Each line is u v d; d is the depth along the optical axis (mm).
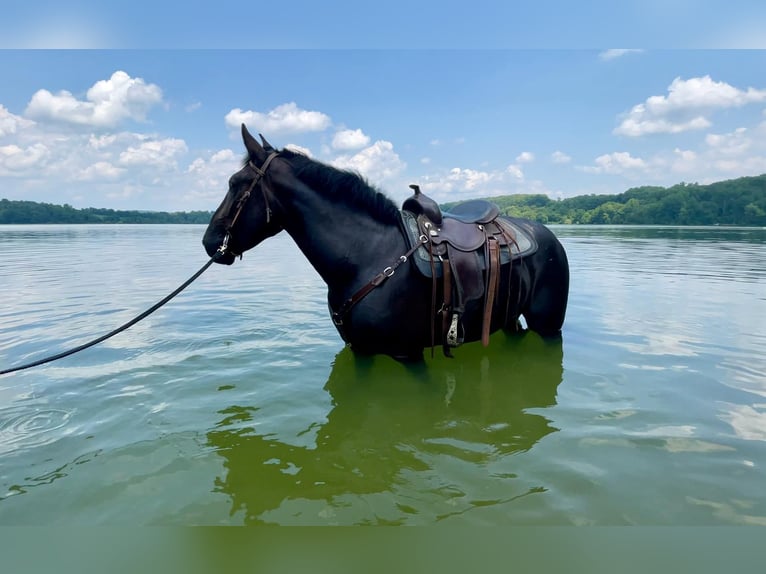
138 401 3371
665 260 12680
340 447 2729
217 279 9594
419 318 3404
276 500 2244
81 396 3453
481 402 3344
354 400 3375
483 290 3510
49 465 2547
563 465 2518
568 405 3289
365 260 3367
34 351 4520
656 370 3963
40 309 6426
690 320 5711
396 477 2424
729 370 3959
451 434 2881
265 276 10133
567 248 17094
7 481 2398
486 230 3715
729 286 8180
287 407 3270
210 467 2525
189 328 5344
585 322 5625
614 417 3100
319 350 4523
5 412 3184
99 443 2779
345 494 2287
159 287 8438
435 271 3324
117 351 4500
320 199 3383
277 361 4207
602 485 2340
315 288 8297
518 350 4457
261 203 3410
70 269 11367
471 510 2164
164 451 2689
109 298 7289
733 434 2861
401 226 3457
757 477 2414
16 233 34250
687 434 2859
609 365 4090
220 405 3307
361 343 3459
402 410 3217
